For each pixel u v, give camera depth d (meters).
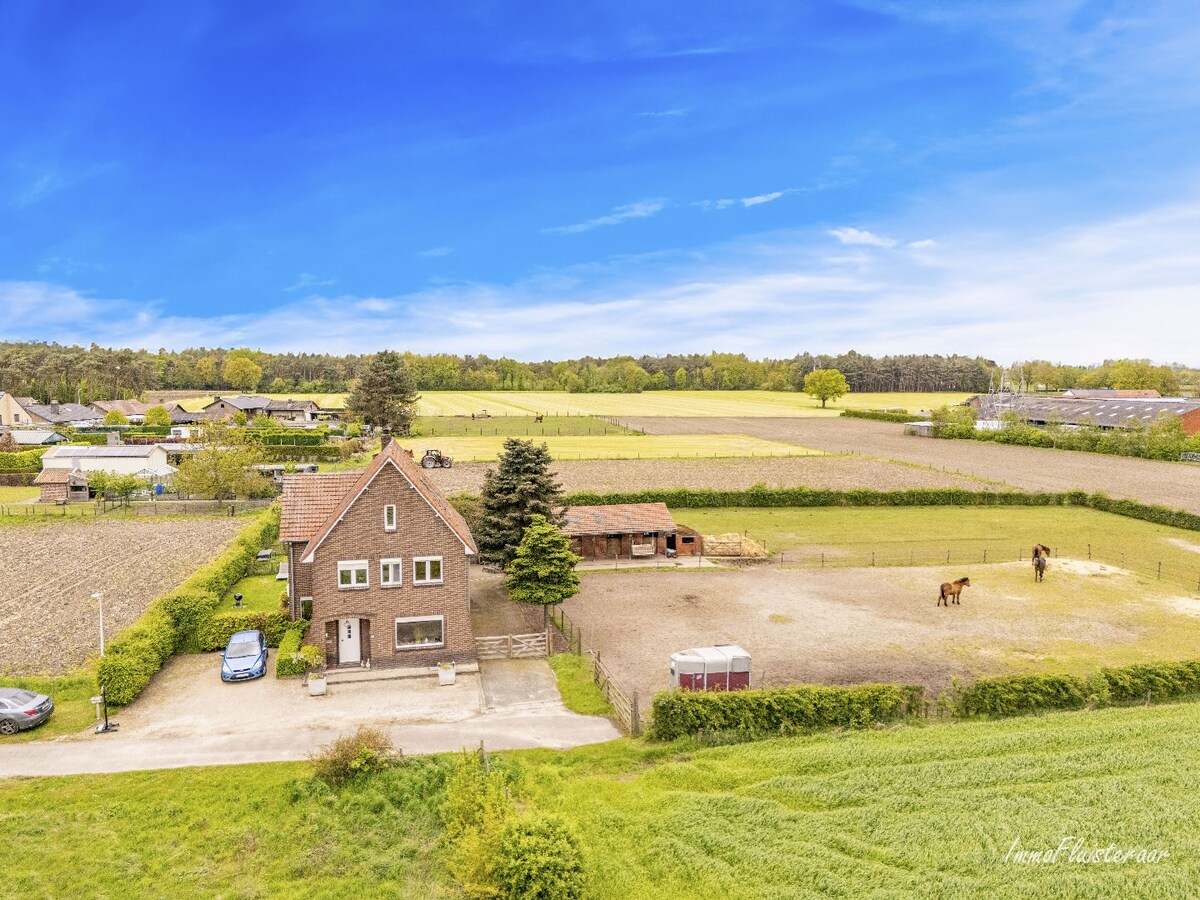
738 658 36.56
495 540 50.44
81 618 46.75
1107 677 35.28
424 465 106.31
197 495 90.44
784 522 78.56
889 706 33.03
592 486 94.00
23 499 90.88
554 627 46.97
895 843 23.19
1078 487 95.25
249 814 25.98
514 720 33.94
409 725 33.38
